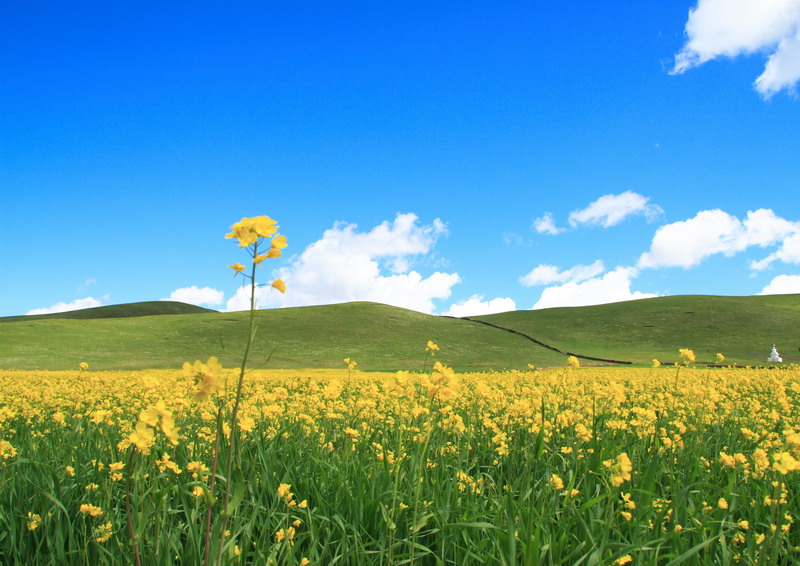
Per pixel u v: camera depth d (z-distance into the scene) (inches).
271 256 106.7
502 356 2443.4
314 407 331.3
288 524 164.9
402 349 2583.7
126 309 5359.3
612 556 136.9
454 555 155.5
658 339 2881.4
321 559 150.5
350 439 230.7
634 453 219.5
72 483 195.6
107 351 2380.7
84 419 336.5
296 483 195.0
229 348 2493.8
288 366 2100.1
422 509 166.6
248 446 221.1
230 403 301.0
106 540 153.9
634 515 169.2
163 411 115.1
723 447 273.9
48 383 658.2
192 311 5600.4
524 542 143.1
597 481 196.9
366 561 152.0
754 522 171.5
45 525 167.5
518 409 257.0
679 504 171.5
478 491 193.0
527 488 177.5
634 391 514.9
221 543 114.1
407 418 280.8
